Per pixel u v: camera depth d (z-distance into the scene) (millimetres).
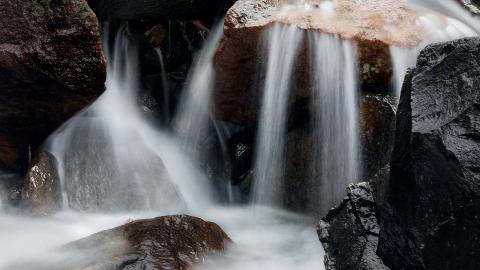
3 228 5828
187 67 8594
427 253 3766
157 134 8188
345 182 6473
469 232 3539
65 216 6297
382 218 4316
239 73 6809
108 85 8055
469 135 3699
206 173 7824
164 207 6613
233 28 6445
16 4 5941
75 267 4445
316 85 6574
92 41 6059
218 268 4867
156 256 4582
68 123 7020
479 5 8016
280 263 5484
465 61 4031
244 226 6633
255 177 7328
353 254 4426
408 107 4230
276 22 6438
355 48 6309
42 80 6184
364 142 6297
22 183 6688
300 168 6836
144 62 8633
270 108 6887
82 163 6738
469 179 3545
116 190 6578
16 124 6621
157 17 8281
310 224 6594
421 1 7582
